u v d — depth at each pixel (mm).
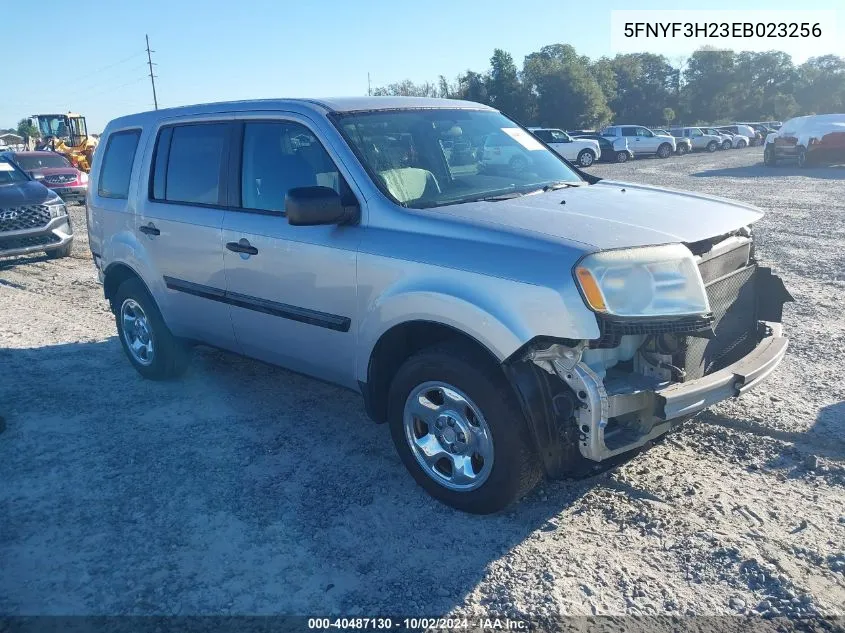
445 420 3439
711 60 81250
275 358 4395
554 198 3760
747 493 3562
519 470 3189
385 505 3605
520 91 62844
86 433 4578
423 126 4215
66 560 3244
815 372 5098
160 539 3381
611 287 2898
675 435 4188
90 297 8461
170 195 4879
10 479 4000
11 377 5660
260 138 4254
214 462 4133
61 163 19438
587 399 2939
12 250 10344
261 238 4109
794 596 2828
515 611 2816
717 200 3994
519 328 2984
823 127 22844
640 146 35219
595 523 3375
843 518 3316
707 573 2990
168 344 5242
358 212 3688
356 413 4777
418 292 3291
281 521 3500
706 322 2992
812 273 8148
